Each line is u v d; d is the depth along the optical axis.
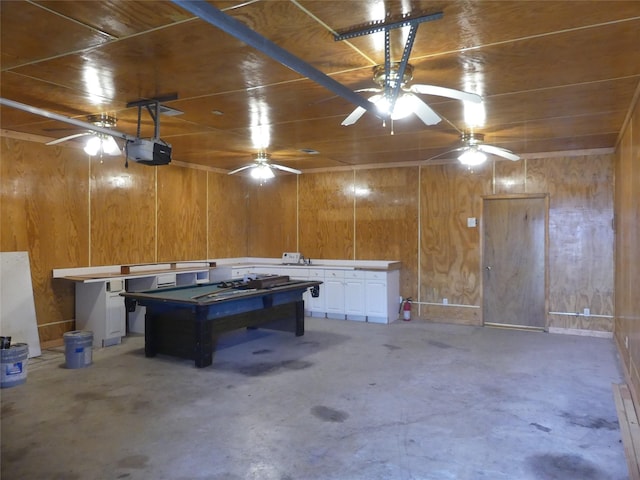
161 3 2.29
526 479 2.62
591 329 6.25
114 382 4.32
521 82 3.50
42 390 4.09
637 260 3.77
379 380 4.37
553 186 6.46
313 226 8.26
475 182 6.95
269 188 8.65
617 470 2.71
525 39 2.72
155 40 2.74
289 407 3.70
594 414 3.54
